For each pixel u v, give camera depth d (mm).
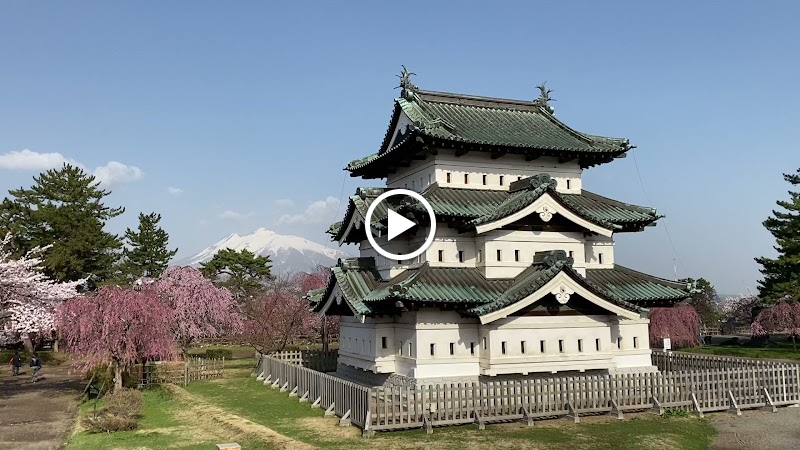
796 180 76125
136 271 92062
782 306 70500
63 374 51469
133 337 34750
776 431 24766
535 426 24766
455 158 31328
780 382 29391
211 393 36469
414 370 27203
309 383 31938
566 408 25984
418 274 27781
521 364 27359
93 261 72562
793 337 70125
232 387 38812
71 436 25953
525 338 27750
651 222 32562
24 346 68375
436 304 26750
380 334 29984
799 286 74688
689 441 22953
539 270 28359
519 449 21422
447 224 29391
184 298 52719
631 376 27141
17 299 43375
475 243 30062
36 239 66750
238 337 56656
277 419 27141
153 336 35812
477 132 31938
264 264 102438
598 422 25562
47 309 44469
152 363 45656
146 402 33500
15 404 35500
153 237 96438
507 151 31062
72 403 35656
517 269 29531
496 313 26109
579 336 28625
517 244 29750
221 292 57406
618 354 30812
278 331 50219
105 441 23906
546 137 33469
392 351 30078
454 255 29656
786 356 61969
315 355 43719
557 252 27938
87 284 74312
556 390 25922
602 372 29625
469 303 27047
